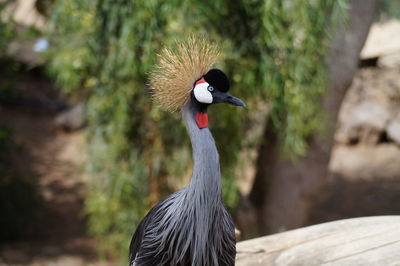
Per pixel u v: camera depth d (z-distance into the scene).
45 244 12.98
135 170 9.09
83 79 8.75
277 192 11.77
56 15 8.55
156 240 4.70
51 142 19.86
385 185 17.33
